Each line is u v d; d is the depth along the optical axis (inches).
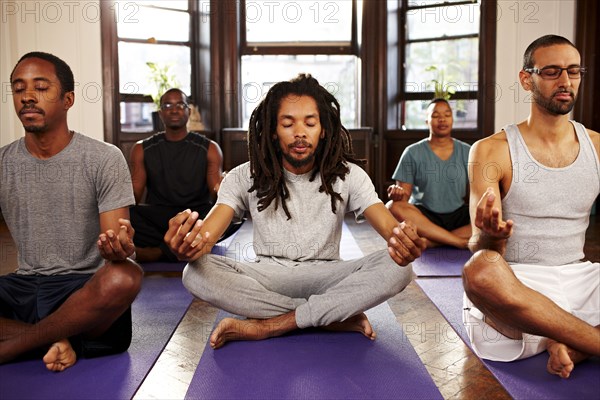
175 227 68.9
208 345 78.2
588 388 63.7
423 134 227.8
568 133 76.1
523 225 76.5
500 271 65.6
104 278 67.1
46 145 73.1
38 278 73.7
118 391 63.6
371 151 228.7
